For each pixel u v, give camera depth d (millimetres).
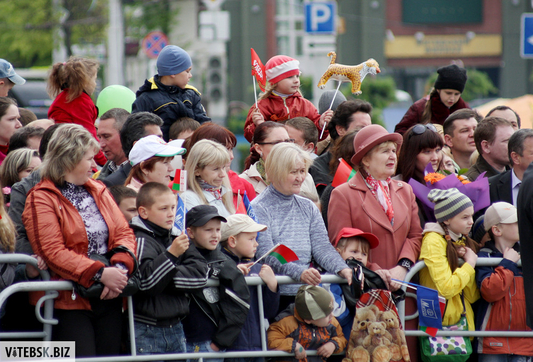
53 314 13836
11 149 18922
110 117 19781
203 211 14805
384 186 17109
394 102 93625
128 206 15492
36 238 13469
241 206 16562
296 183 16453
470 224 16438
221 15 88312
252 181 18969
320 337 15352
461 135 21031
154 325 14180
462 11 134750
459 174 20000
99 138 19891
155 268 13805
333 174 19234
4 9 93188
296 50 119125
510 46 133875
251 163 20938
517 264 16594
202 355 14344
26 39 92312
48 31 92188
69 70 21469
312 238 16547
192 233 14898
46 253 13391
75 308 13797
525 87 134250
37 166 16922
